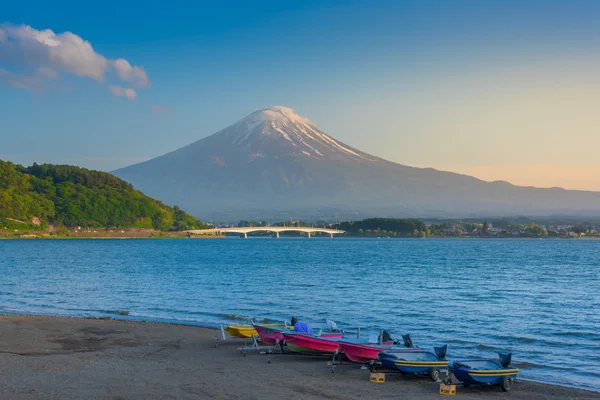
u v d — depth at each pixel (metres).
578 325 41.78
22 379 24.12
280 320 41.69
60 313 45.97
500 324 42.06
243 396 22.56
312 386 24.33
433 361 26.12
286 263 118.19
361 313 47.06
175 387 23.55
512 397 23.70
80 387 23.09
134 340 33.84
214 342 33.38
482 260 137.00
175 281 74.94
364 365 28.17
